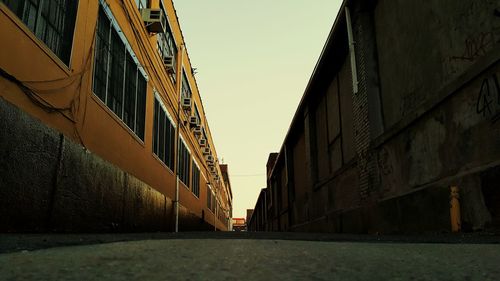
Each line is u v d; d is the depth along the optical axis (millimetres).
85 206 6844
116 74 8969
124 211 8938
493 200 4402
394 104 7809
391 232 7066
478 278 1464
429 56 6332
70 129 6512
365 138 8719
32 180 5238
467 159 5102
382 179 7969
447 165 5574
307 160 15562
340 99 11383
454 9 5566
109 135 8273
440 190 5488
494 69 4570
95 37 7559
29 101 5348
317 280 1391
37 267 1516
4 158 4656
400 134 7145
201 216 24938
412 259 1943
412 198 6293
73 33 6691
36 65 5508
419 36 6691
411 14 6988
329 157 12781
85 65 7121
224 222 50625
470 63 5203
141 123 11086
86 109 7129
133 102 10312
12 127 4816
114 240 3410
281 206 25500
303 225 16438
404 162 6980
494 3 4695
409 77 7094
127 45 9742
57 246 2564
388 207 7242
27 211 5113
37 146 5371
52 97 5930
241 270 1552
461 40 5410
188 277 1389
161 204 12742
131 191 9477
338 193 11266
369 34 8938
